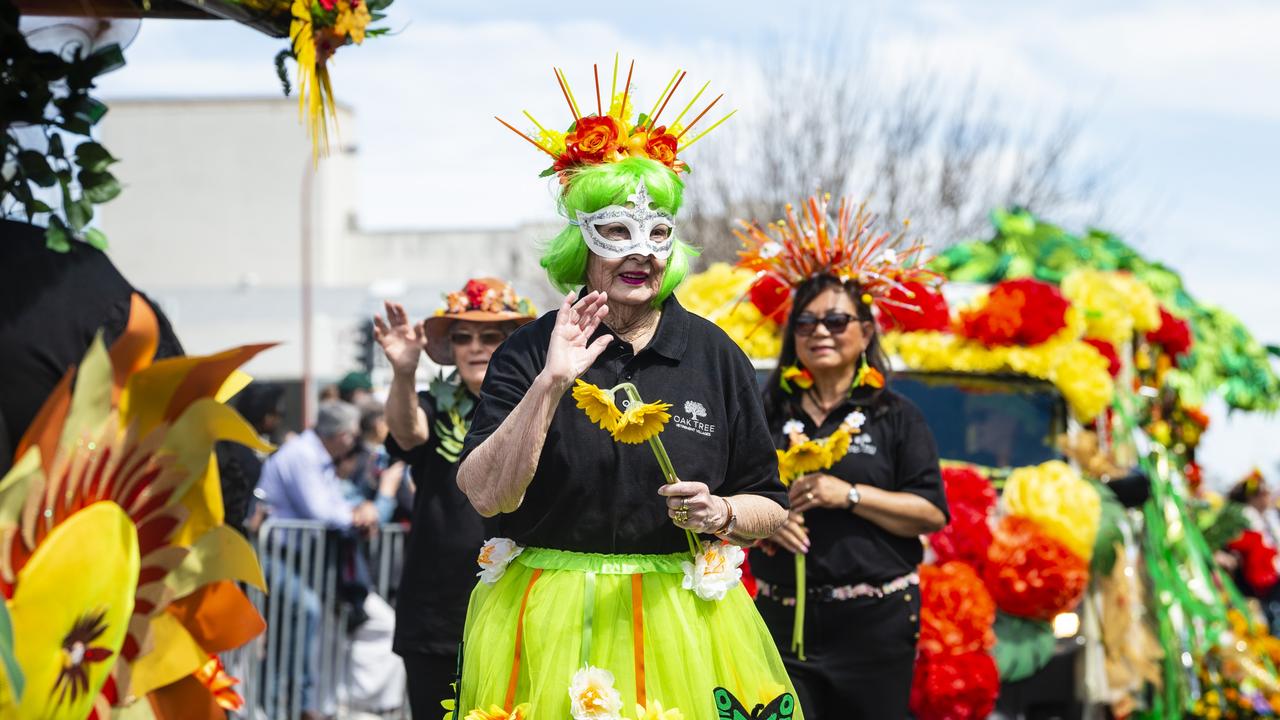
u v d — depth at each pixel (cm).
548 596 325
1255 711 743
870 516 475
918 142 2498
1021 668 603
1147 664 664
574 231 341
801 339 497
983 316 667
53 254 271
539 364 336
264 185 4556
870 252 507
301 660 777
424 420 485
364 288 3406
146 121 4559
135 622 277
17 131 282
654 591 325
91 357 254
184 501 280
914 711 580
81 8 296
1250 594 1137
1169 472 817
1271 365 1069
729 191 2459
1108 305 752
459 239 4594
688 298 695
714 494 334
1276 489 1308
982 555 609
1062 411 681
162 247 4575
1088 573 626
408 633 468
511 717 317
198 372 272
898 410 497
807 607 475
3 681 229
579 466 322
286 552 776
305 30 309
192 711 293
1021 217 910
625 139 338
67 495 253
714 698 322
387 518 845
